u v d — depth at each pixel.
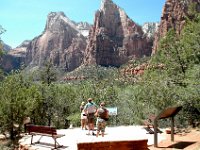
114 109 19.83
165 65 28.66
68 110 41.81
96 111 16.48
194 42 25.42
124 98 33.66
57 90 41.94
